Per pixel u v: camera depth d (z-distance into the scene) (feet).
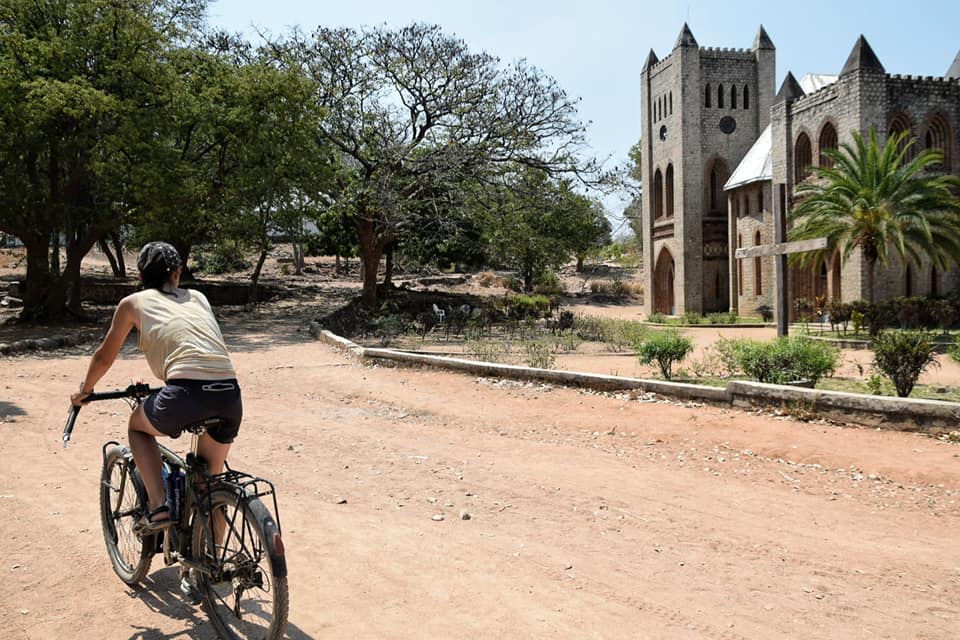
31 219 71.67
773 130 126.93
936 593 13.84
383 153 102.06
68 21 66.54
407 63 100.53
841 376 46.98
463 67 99.91
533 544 16.28
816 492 20.38
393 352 45.85
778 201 74.69
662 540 16.63
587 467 23.12
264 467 22.79
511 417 30.78
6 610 12.53
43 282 74.59
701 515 18.44
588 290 202.18
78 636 11.68
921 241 85.35
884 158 84.23
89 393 11.87
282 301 118.21
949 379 45.29
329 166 94.53
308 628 11.94
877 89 106.73
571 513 18.56
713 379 44.42
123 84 67.62
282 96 79.15
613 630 12.19
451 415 31.32
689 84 153.89
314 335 67.97
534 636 11.91
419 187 105.91
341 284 162.40
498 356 59.00
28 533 16.35
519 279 191.72
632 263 245.24
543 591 13.70
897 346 36.55
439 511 18.63
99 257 180.14
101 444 24.97
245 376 42.45
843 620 12.68
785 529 17.43
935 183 83.82
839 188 85.51
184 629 11.96
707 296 156.56
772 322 128.36
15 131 61.57
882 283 105.70
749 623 12.52
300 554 15.33
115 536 14.17
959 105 112.37
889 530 17.39
